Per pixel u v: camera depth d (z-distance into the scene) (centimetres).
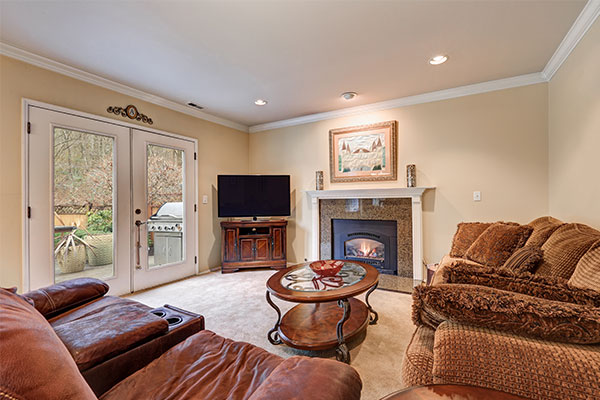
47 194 248
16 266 230
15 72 229
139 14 187
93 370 103
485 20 197
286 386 73
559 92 250
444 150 330
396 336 205
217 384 91
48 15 186
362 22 198
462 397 64
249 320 236
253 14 188
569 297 90
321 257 414
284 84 304
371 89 320
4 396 46
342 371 80
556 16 192
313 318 208
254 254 403
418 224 338
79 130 270
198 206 395
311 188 425
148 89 316
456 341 84
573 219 224
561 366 73
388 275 365
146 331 122
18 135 231
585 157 202
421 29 207
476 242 238
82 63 254
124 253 306
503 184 300
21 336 57
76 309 156
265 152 468
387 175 364
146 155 331
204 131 406
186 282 350
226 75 281
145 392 90
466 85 310
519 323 79
